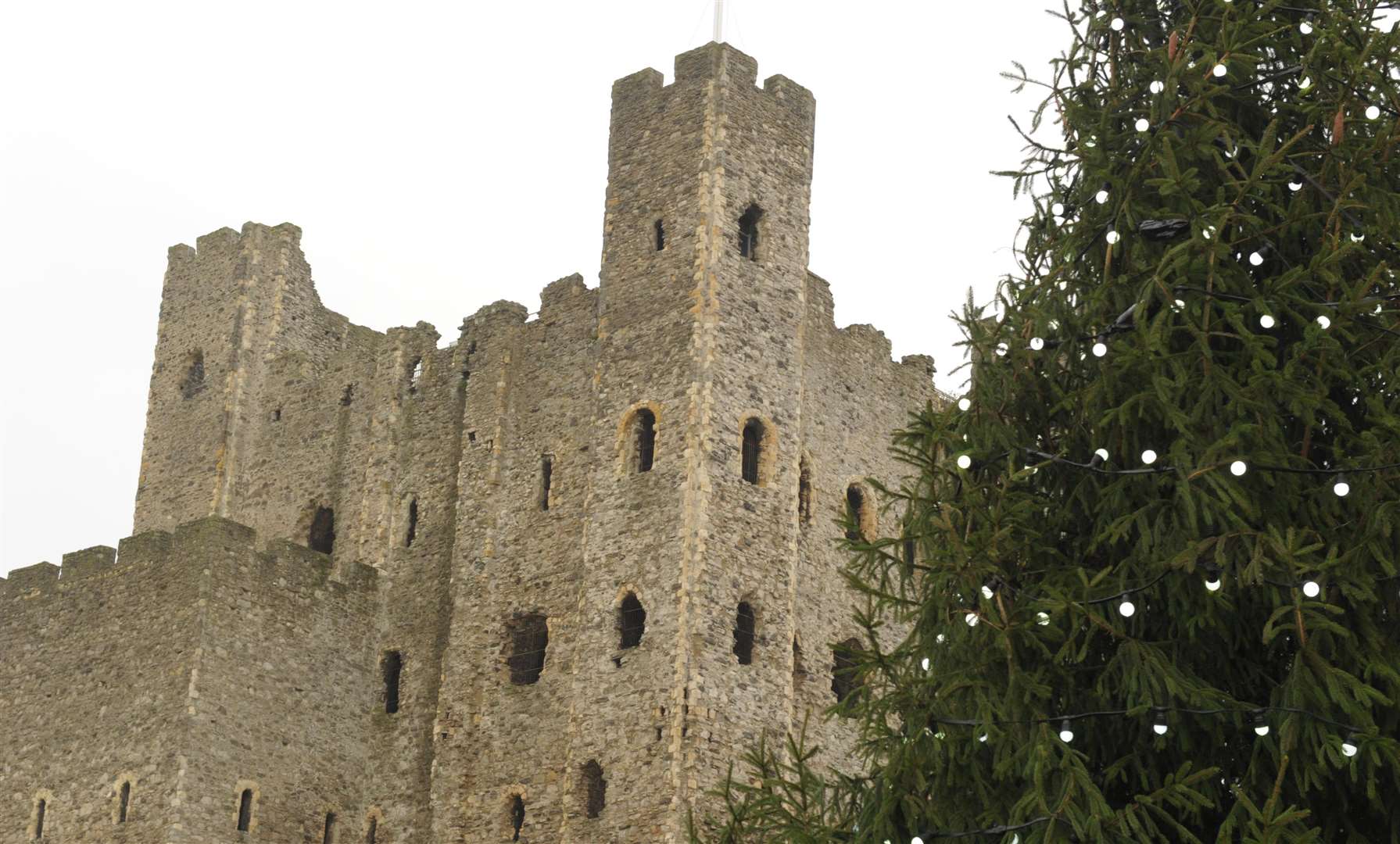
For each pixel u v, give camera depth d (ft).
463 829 177.58
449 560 190.90
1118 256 104.27
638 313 180.75
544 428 187.52
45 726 188.96
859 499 193.36
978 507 101.65
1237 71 102.06
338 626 190.29
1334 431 97.81
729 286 178.60
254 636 183.52
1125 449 98.63
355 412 204.85
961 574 100.17
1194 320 97.55
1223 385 95.86
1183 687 93.45
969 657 100.22
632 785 164.35
